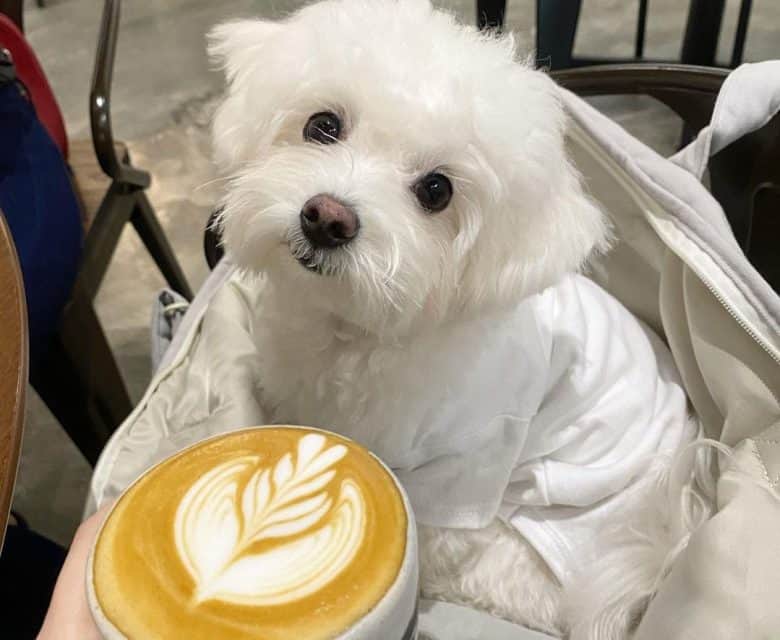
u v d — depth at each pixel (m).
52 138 1.18
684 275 0.79
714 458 0.83
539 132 0.71
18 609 0.79
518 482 0.86
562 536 0.84
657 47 2.68
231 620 0.32
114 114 2.51
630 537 0.84
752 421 0.78
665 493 0.84
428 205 0.72
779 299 0.70
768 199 0.93
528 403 0.81
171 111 2.51
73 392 1.13
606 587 0.79
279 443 0.41
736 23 2.51
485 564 0.86
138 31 3.03
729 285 0.71
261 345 0.85
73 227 1.12
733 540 0.66
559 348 0.86
